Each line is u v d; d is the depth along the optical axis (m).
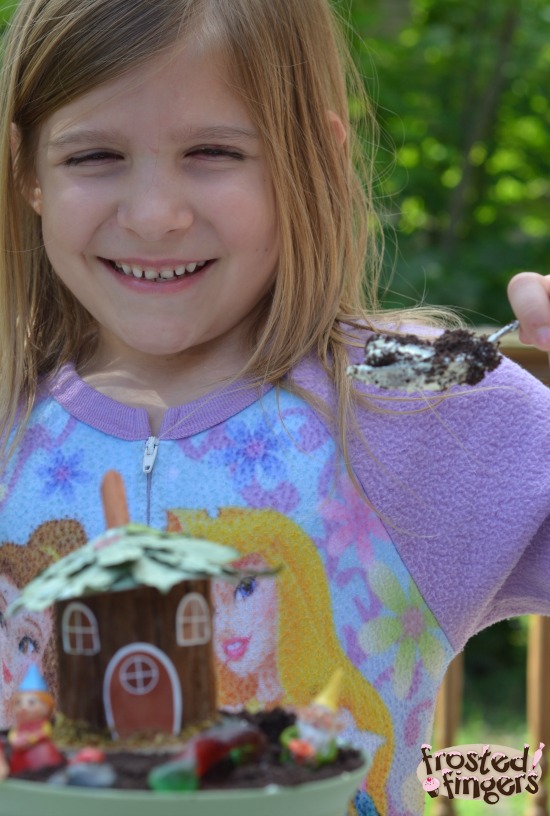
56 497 0.73
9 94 0.75
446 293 2.39
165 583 0.50
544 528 0.72
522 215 2.79
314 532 0.71
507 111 2.75
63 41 0.70
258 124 0.71
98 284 0.73
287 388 0.74
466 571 0.71
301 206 0.74
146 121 0.69
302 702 0.70
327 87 0.77
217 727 0.52
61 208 0.72
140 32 0.69
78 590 0.51
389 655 0.71
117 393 0.76
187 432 0.73
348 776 0.51
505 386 0.73
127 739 0.52
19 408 0.77
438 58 2.73
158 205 0.69
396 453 0.72
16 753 0.51
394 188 2.58
